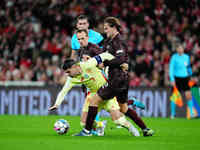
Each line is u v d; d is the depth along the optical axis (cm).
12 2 8119
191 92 5016
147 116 4938
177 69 4788
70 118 4347
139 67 5825
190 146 2027
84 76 2473
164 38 6706
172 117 4744
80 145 1981
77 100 4962
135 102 2969
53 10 7800
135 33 6919
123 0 7700
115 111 2512
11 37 7256
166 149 1903
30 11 7888
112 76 2459
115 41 2559
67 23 7431
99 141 2172
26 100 5116
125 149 1877
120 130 3027
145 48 6431
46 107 5053
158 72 5784
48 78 5844
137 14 7275
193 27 6900
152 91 4934
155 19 7281
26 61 6481
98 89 2488
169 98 4897
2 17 7888
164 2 7494
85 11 7675
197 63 5912
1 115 4838
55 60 6359
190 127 3400
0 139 2233
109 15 7494
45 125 3366
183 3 7400
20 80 5869
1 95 5169
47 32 7231
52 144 1998
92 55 2577
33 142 2070
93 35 3081
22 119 4094
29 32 7400
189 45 6462
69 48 6638
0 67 6519
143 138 2411
